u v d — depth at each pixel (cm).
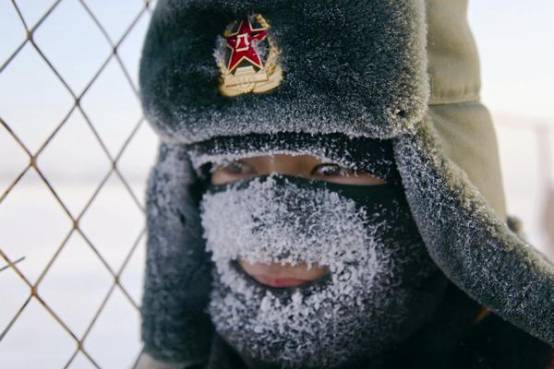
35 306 87
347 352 44
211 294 50
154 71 45
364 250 44
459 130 44
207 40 44
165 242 53
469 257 40
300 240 44
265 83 42
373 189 44
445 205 40
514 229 50
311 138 43
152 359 57
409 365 45
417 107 40
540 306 38
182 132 45
